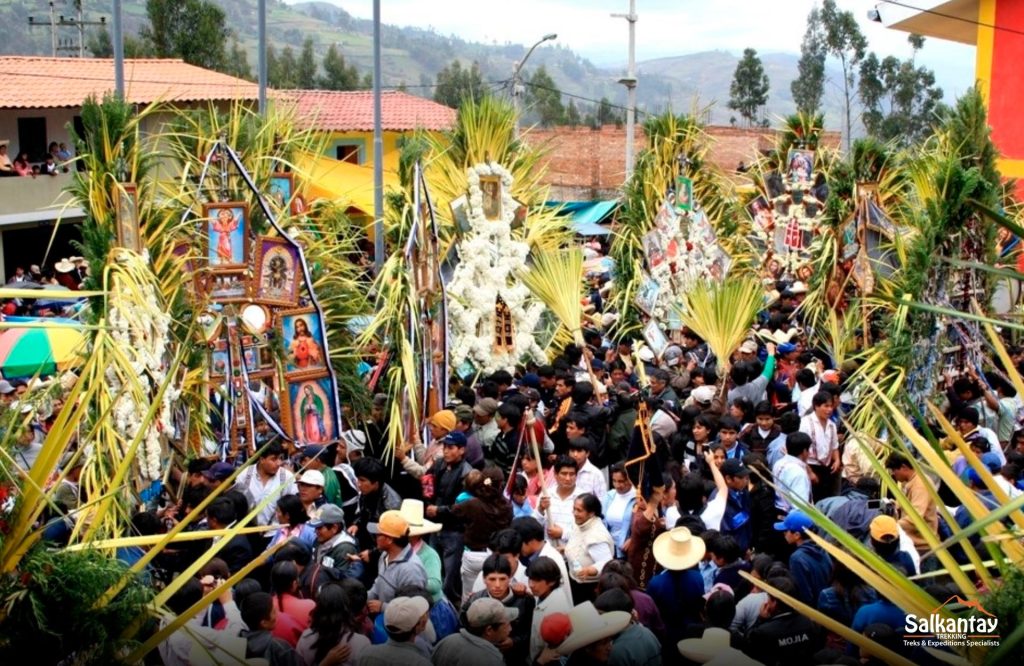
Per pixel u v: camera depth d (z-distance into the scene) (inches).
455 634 243.1
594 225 1101.1
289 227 478.6
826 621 158.6
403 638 236.7
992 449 398.6
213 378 418.9
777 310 657.0
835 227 620.4
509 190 568.4
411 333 463.8
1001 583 159.8
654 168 670.5
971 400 466.3
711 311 516.1
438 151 574.9
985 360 502.3
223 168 452.4
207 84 1062.4
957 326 486.3
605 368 525.3
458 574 346.9
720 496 340.8
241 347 421.1
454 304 541.6
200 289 418.9
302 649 247.1
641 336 654.5
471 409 422.6
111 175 376.8
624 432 422.6
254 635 243.3
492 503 322.0
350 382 460.8
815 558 284.8
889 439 411.8
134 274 366.6
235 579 175.5
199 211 426.3
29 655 164.4
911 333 472.1
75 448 357.4
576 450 352.2
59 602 166.1
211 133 487.8
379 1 564.7
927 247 474.6
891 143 653.9
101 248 368.8
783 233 746.2
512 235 577.6
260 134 491.5
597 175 1424.7
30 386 203.9
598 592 273.0
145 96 966.4
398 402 450.6
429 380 480.4
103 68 1121.4
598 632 239.3
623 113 2972.4
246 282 422.0
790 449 366.0
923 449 169.0
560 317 539.2
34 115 978.1
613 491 344.2
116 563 173.8
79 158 378.6
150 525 310.7
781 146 757.3
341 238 573.6
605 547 313.4
